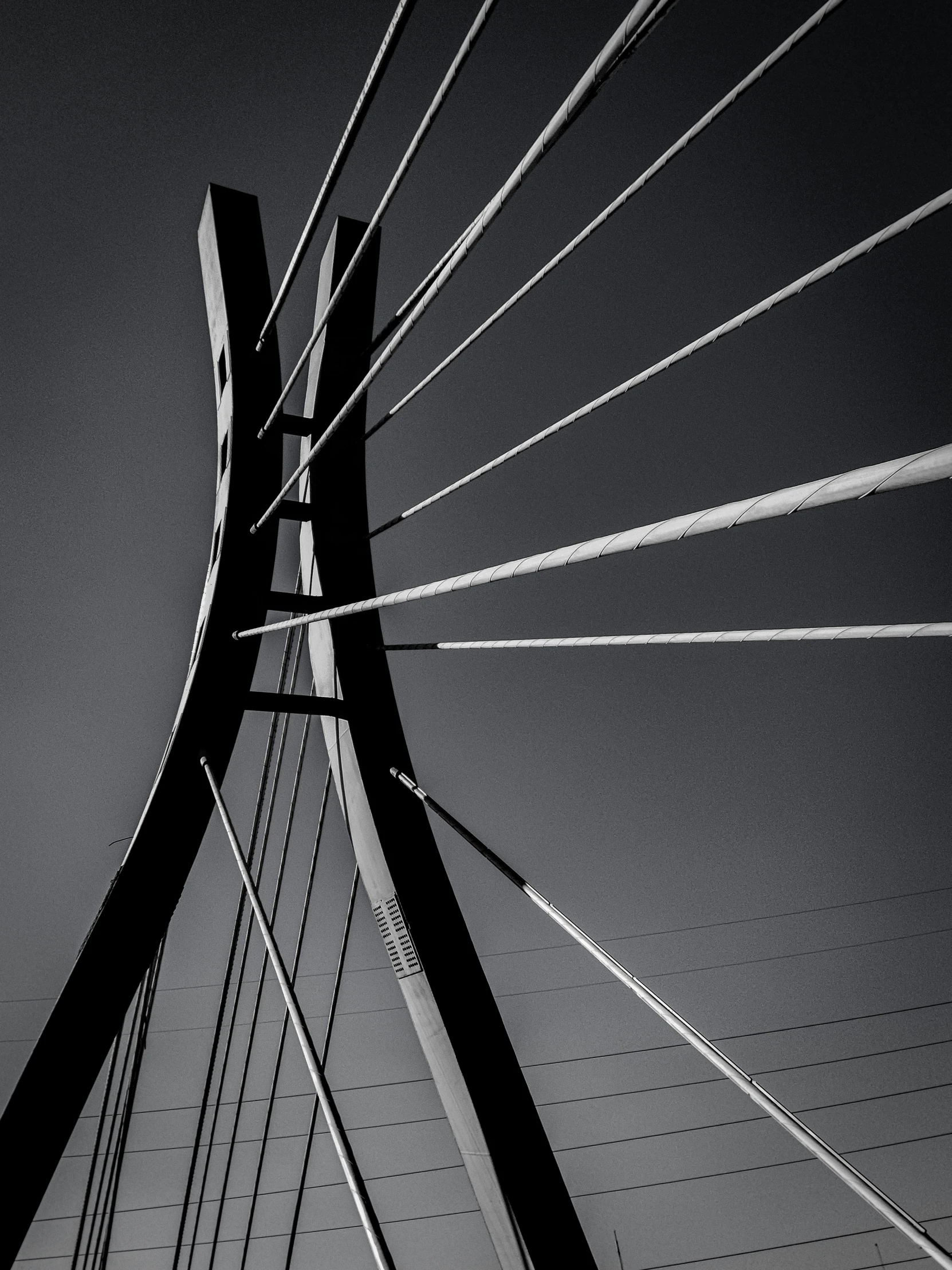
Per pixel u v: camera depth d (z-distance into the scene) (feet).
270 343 32.12
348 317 33.91
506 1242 23.53
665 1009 18.47
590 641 19.04
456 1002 25.66
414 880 27.45
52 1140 24.76
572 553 10.98
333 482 32.32
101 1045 25.89
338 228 34.45
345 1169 14.74
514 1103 24.39
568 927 21.74
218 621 29.50
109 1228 30.04
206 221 36.45
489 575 13.69
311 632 32.65
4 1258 23.68
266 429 30.73
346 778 29.81
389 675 30.42
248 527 30.78
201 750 28.35
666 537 9.04
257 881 34.55
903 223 8.77
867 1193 13.76
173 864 27.53
